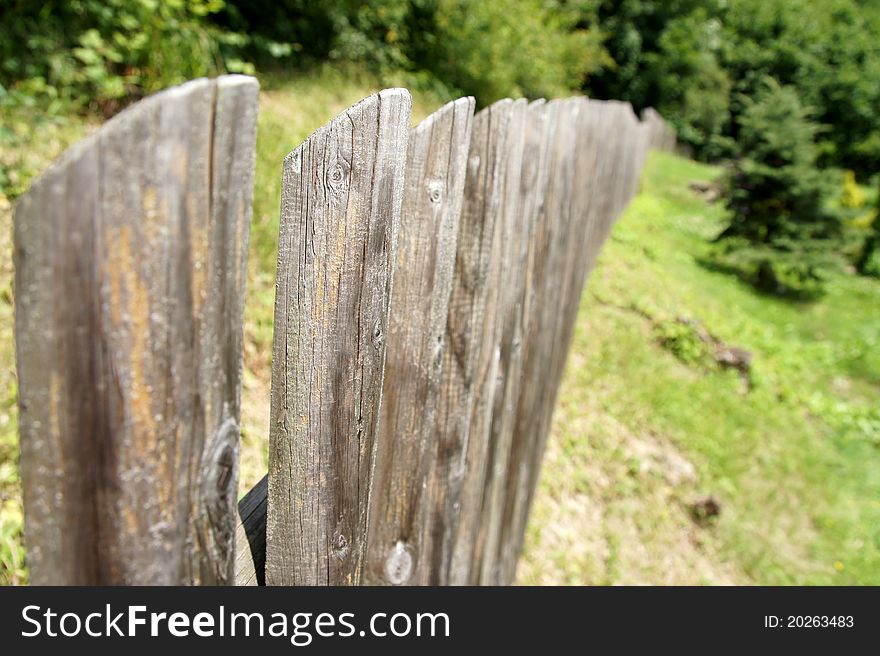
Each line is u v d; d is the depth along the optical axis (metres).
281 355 0.80
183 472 0.64
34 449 0.54
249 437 2.30
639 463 3.95
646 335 5.58
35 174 3.06
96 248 0.52
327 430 0.91
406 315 1.10
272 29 6.42
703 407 4.94
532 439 2.47
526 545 2.98
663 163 16.48
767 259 9.54
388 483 1.22
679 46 23.69
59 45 3.83
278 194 3.40
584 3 14.36
